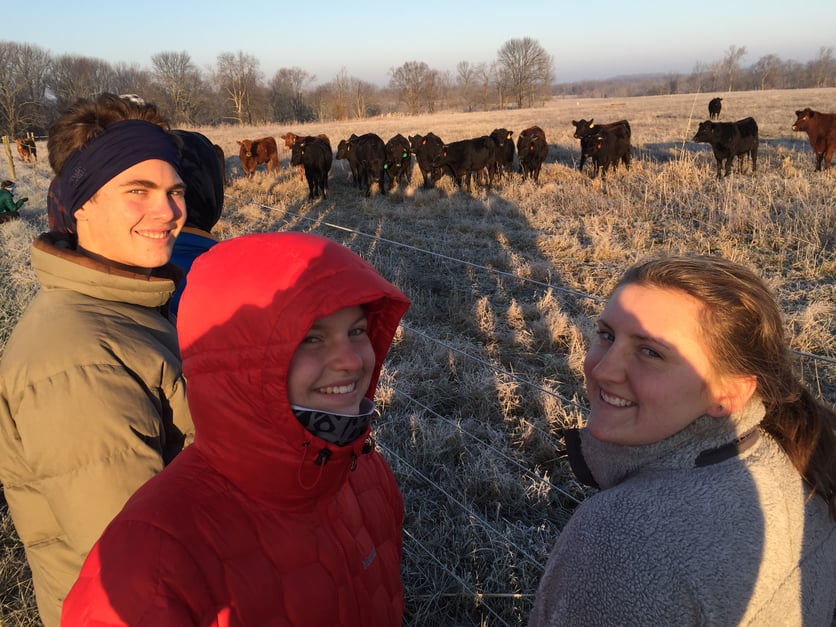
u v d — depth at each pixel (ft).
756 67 404.36
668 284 3.75
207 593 3.36
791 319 18.26
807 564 3.64
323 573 3.85
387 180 55.52
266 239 3.75
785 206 30.86
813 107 113.29
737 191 34.91
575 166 57.82
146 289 5.08
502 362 17.44
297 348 3.65
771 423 3.90
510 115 172.65
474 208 39.75
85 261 4.82
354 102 288.51
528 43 308.60
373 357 4.07
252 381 3.44
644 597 3.19
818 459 3.84
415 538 10.21
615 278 23.72
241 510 3.65
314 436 3.56
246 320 3.45
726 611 3.17
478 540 10.21
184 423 4.99
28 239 31.58
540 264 25.66
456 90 427.33
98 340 4.50
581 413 14.06
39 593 4.91
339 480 3.96
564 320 18.97
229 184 55.67
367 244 31.40
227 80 257.96
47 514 4.67
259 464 3.59
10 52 208.23
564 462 12.60
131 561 3.24
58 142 5.12
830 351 16.71
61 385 4.25
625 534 3.34
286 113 275.39
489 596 9.14
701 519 3.33
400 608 4.75
